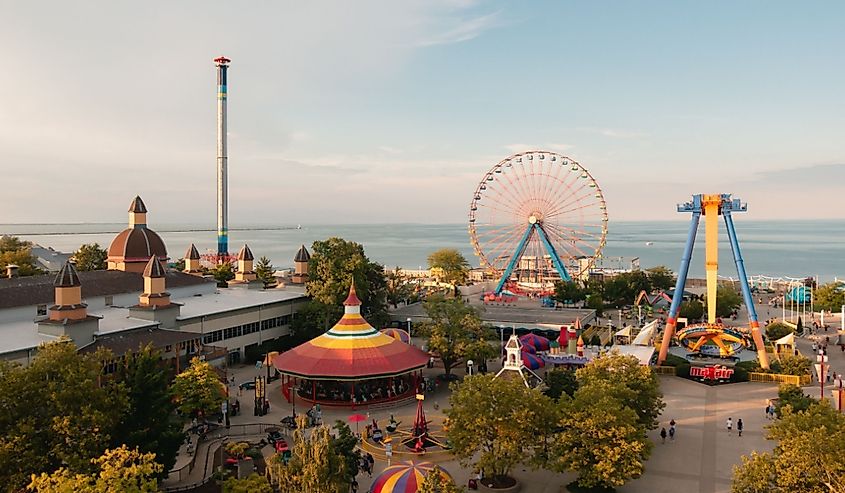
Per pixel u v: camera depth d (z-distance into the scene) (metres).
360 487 60.88
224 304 121.38
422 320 140.50
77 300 89.88
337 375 87.62
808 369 105.62
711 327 115.25
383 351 93.44
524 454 61.38
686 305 161.62
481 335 104.38
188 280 135.25
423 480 50.97
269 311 124.38
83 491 41.62
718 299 169.00
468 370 106.88
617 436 56.50
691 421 81.94
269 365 104.12
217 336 112.50
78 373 54.72
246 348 118.88
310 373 88.38
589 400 60.50
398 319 143.75
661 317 169.00
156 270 104.62
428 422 80.81
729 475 63.62
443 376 105.06
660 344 122.69
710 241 115.00
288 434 75.56
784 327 141.00
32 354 80.75
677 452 70.38
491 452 59.72
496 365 112.94
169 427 61.81
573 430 58.88
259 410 85.00
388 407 89.00
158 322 101.00
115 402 55.97
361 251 133.50
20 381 52.19
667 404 89.94
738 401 91.62
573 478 64.00
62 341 61.12
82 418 50.97
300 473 47.72
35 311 101.06
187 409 73.25
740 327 155.88
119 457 45.75
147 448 57.00
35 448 49.88
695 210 114.81
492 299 181.62
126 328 95.88
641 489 60.38
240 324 117.38
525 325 137.38
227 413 80.50
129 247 134.88
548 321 141.12
